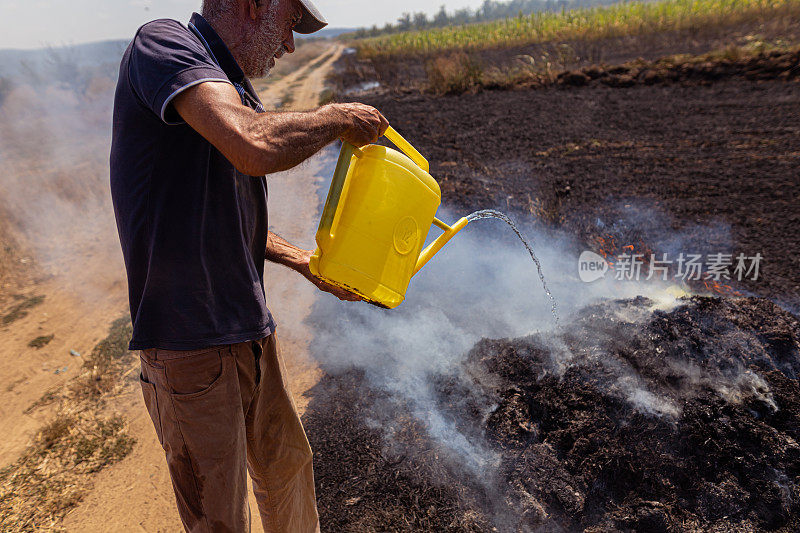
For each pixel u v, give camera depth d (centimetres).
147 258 126
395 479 230
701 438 212
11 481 269
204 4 130
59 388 350
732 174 601
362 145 131
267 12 131
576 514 202
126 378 352
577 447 218
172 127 118
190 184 122
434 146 806
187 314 128
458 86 1269
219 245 130
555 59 1580
